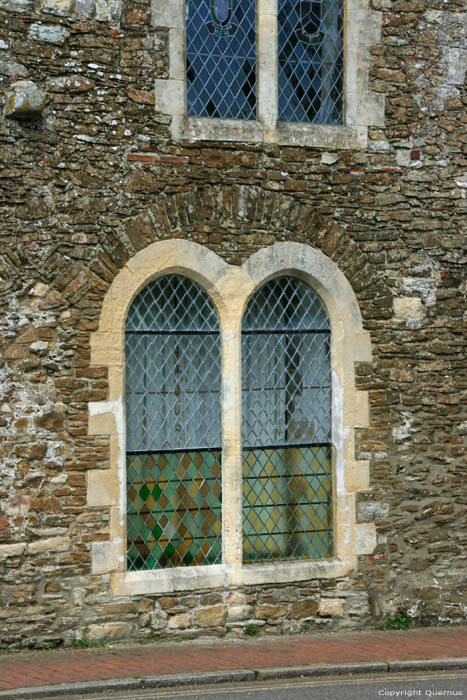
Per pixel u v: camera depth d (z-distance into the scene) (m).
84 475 9.14
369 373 10.05
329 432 10.10
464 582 10.26
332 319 10.02
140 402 9.52
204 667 8.34
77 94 9.24
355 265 10.02
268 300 9.96
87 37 9.29
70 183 9.20
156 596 9.30
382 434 10.07
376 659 8.68
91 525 9.14
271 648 9.09
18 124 9.07
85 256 9.20
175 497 9.61
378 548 10.02
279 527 9.95
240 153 9.70
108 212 9.29
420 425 10.18
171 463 9.61
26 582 8.95
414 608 10.10
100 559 9.14
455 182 10.31
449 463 10.25
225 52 9.85
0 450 8.95
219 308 9.66
